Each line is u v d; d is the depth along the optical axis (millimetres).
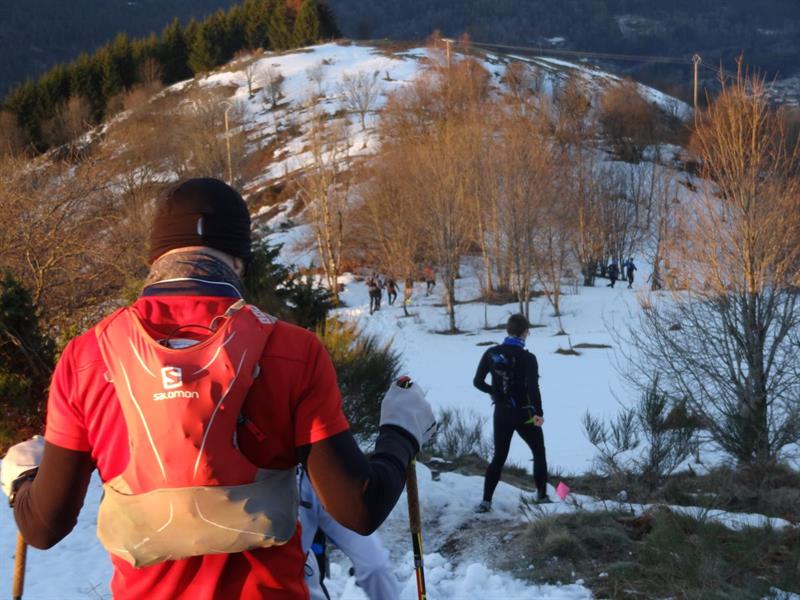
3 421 8641
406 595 5402
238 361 1583
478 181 43188
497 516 7254
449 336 36375
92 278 12891
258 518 1553
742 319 9758
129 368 1578
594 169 55250
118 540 1544
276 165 80688
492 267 48844
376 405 8914
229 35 132625
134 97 88750
